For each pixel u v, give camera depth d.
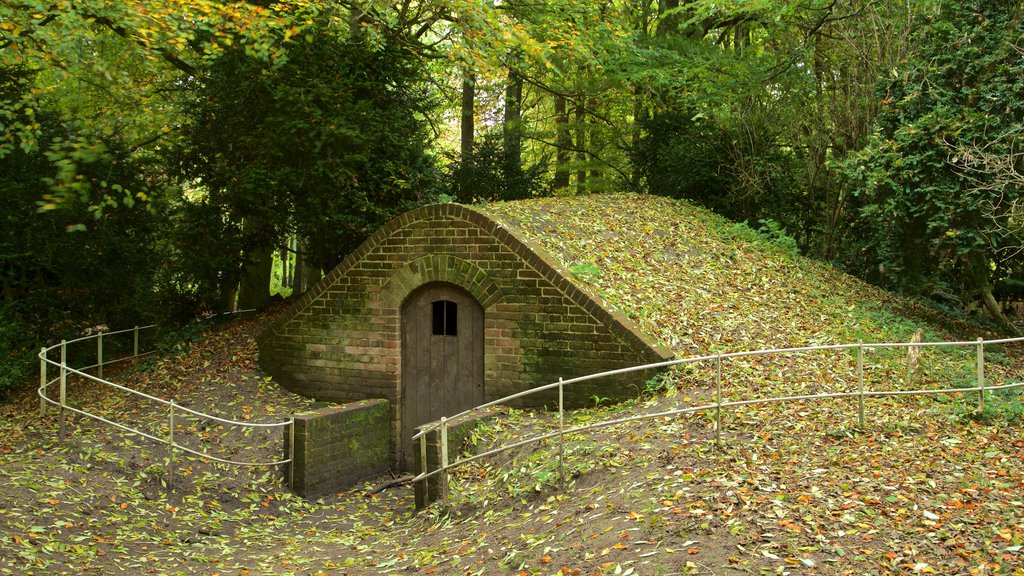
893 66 15.67
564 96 22.78
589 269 12.09
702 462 7.54
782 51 19.72
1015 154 11.80
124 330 15.05
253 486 10.38
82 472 9.45
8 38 10.09
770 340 11.80
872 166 14.15
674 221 17.28
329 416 11.01
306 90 14.43
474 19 13.20
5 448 10.38
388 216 15.35
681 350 11.10
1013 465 7.08
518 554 6.77
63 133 13.73
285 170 14.24
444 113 28.81
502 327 11.63
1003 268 16.64
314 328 13.03
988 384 9.91
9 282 15.50
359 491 11.31
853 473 7.00
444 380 12.36
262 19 11.28
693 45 20.12
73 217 14.40
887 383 10.00
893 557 5.50
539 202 15.87
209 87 14.76
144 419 11.78
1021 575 5.12
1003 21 13.21
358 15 15.23
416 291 12.46
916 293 16.16
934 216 13.26
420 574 7.14
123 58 13.05
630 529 6.42
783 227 20.05
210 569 7.75
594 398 10.91
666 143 22.00
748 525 6.10
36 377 15.07
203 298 16.20
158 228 15.89
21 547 7.26
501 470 9.33
